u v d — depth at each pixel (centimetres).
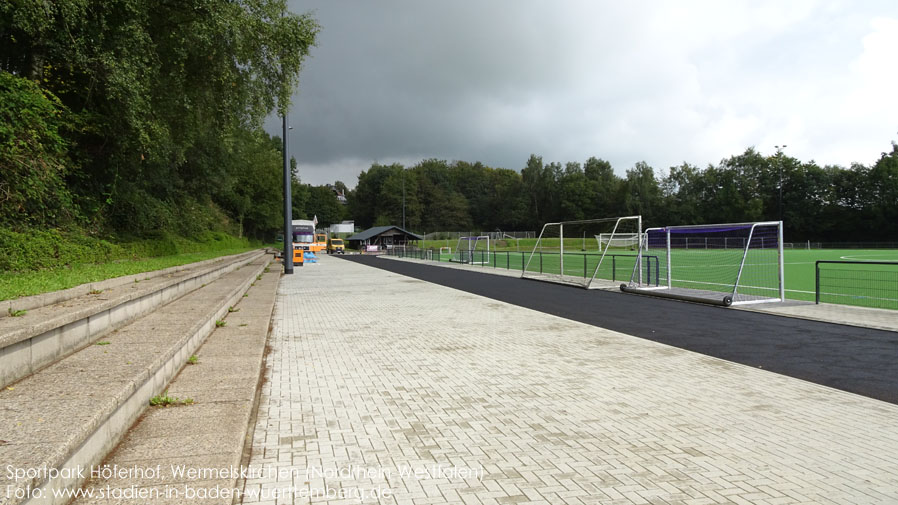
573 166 11575
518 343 893
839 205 7875
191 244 3081
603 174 11475
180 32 1762
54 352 488
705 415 510
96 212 1783
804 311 1223
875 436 451
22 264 991
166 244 2308
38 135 1266
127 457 356
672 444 435
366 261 4728
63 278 842
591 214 10669
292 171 10825
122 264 1386
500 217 12175
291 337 954
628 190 10069
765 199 8550
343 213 14075
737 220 8631
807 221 8056
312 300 1584
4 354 394
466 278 2516
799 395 577
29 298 563
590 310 1323
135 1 1532
